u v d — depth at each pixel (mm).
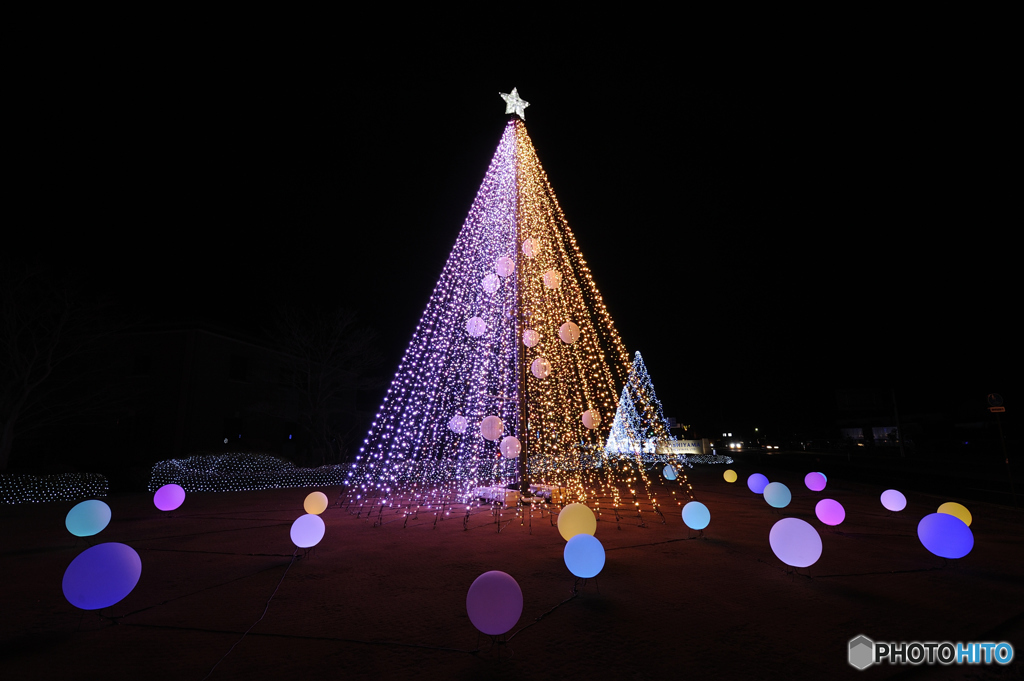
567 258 10977
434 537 7312
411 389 11242
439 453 13336
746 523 8227
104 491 12414
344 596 4703
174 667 3314
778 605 4383
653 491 12945
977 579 5090
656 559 5938
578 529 5773
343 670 3268
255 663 3367
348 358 21219
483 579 3547
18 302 14031
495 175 10945
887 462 24953
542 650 3541
